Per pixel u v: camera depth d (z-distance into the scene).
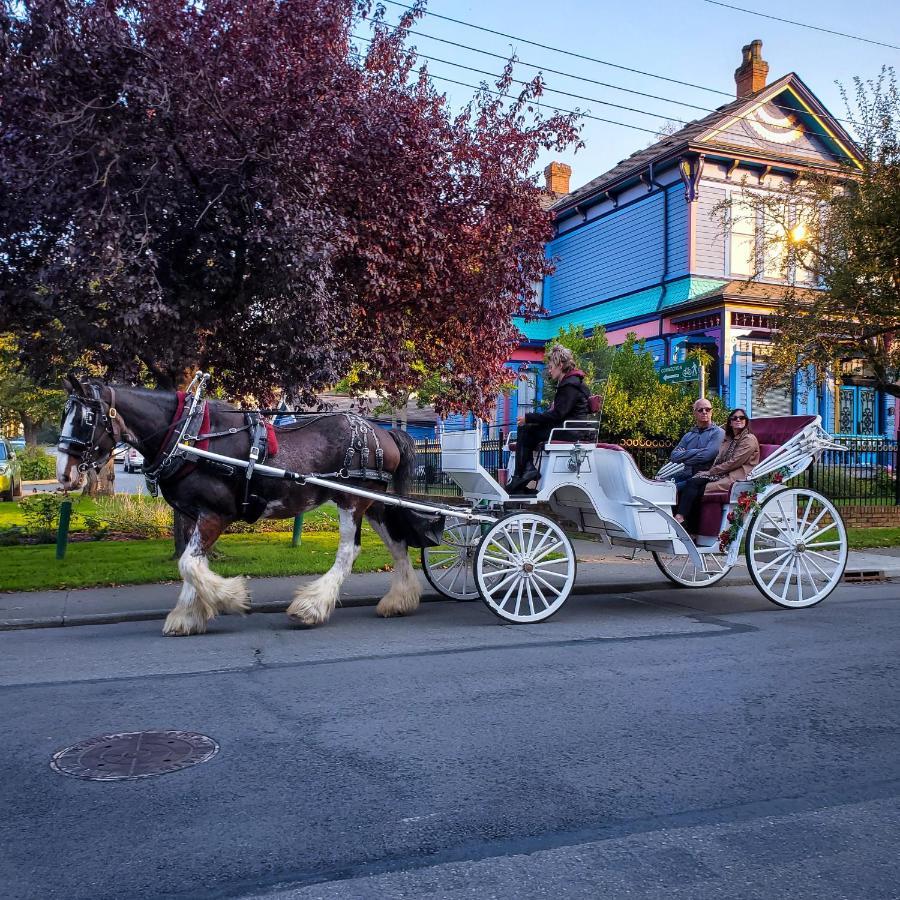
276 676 6.17
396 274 11.42
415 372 13.17
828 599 9.98
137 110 9.39
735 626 8.12
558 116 12.48
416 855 3.43
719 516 9.20
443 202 11.96
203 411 7.79
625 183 25.42
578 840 3.56
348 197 10.70
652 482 8.80
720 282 23.41
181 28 9.54
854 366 20.52
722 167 23.52
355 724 5.04
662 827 3.69
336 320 10.38
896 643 7.31
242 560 11.99
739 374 22.33
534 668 6.40
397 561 8.88
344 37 10.96
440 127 11.76
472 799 3.97
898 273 15.15
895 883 3.23
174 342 10.36
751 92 26.30
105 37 8.98
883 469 18.78
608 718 5.17
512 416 27.50
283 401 11.88
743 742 4.77
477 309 12.27
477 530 9.31
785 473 9.25
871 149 15.62
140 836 3.59
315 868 3.32
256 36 9.51
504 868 3.33
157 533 15.62
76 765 4.39
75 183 9.38
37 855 3.43
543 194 13.27
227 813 3.81
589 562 12.71
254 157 9.43
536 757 4.51
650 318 24.44
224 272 10.30
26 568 11.29
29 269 10.20
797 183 18.84
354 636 7.66
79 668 6.48
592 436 8.95
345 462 8.35
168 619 7.80
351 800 3.95
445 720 5.12
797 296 19.19
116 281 8.84
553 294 29.47
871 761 4.50
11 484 26.12
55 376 10.93
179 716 5.20
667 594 10.45
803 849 3.50
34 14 8.69
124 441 7.59
